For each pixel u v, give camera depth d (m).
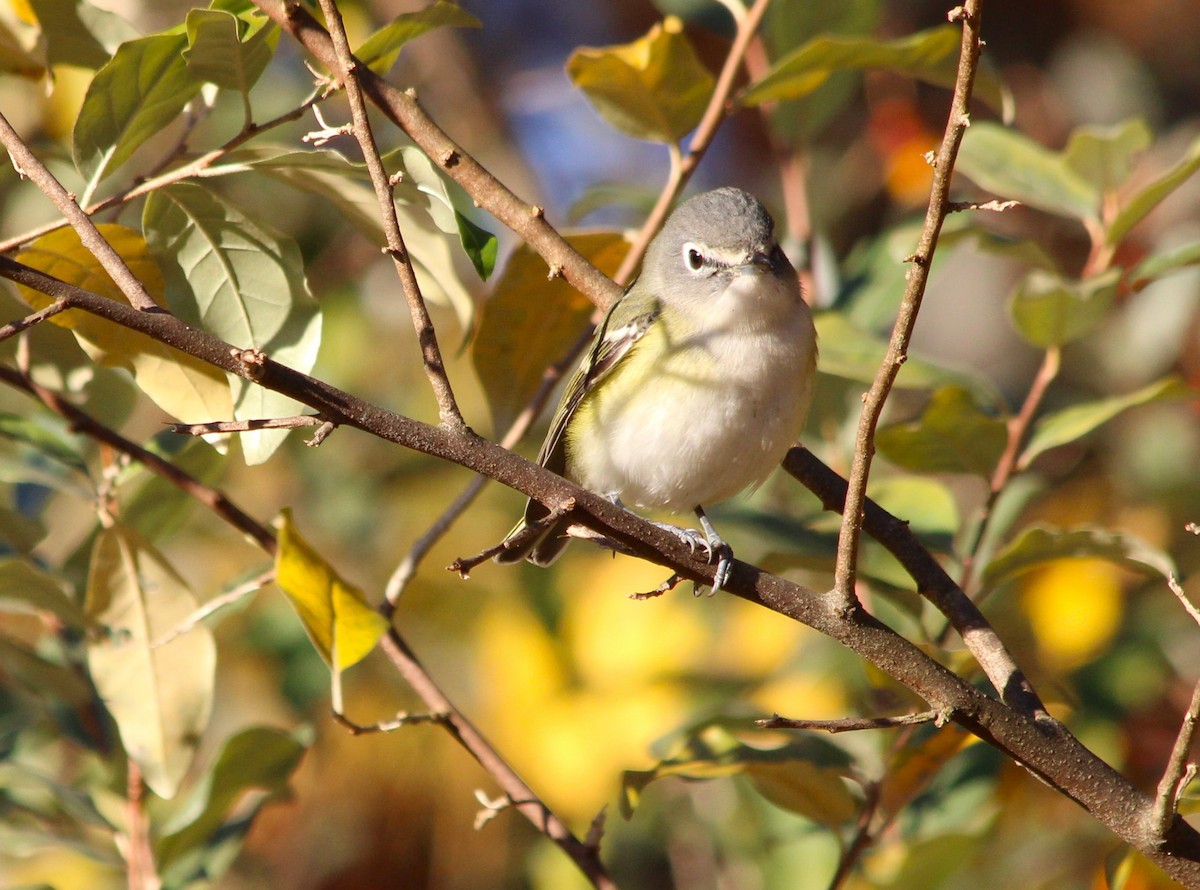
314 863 12.45
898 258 11.21
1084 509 13.73
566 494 6.45
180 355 7.65
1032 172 10.38
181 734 8.76
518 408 10.17
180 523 9.82
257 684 13.15
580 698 12.19
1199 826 10.66
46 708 9.88
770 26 12.32
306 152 7.37
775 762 8.32
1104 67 15.98
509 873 12.23
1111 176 10.21
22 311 8.32
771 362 9.38
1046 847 11.18
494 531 13.64
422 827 12.41
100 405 9.25
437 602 13.38
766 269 9.50
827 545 9.69
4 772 9.48
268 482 13.84
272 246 7.84
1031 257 10.16
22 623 12.60
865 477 6.14
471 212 11.29
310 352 7.80
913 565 7.98
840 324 10.53
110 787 9.83
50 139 11.85
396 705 12.73
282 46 14.27
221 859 9.44
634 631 12.36
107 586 8.78
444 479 13.91
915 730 8.49
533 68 17.08
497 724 12.45
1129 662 11.53
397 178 6.15
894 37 16.00
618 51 9.35
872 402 5.90
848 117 16.09
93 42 8.62
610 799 11.90
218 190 8.27
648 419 9.60
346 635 6.91
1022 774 9.98
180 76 7.39
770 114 12.16
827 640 11.96
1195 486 13.26
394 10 15.16
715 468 9.56
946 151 5.47
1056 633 11.48
